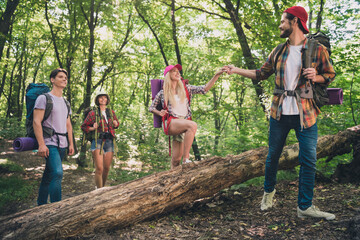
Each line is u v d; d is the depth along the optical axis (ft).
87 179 25.32
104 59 36.94
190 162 10.87
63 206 8.59
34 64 63.46
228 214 10.16
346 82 25.32
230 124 45.65
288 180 13.75
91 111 15.38
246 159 11.75
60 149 10.96
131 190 9.41
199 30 33.45
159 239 7.93
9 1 24.93
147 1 33.40
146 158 26.45
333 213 8.95
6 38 25.12
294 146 13.19
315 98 8.66
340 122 23.80
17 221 8.02
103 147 15.69
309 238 7.43
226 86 46.32
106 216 8.47
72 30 35.27
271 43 28.40
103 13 33.94
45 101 10.48
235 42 32.65
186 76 34.35
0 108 74.74
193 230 8.68
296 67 8.79
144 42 45.39
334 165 20.40
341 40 28.17
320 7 32.65
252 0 28.07
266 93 24.56
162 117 11.54
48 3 35.17
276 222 8.87
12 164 25.85
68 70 35.91
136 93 59.93
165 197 9.63
